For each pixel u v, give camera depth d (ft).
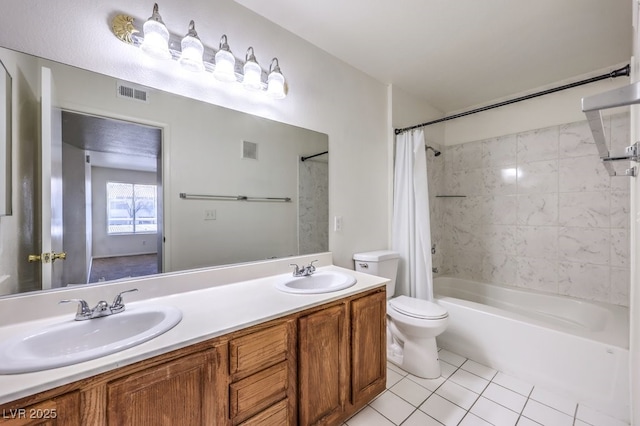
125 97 4.04
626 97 1.66
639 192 3.31
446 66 7.09
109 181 4.22
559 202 7.55
